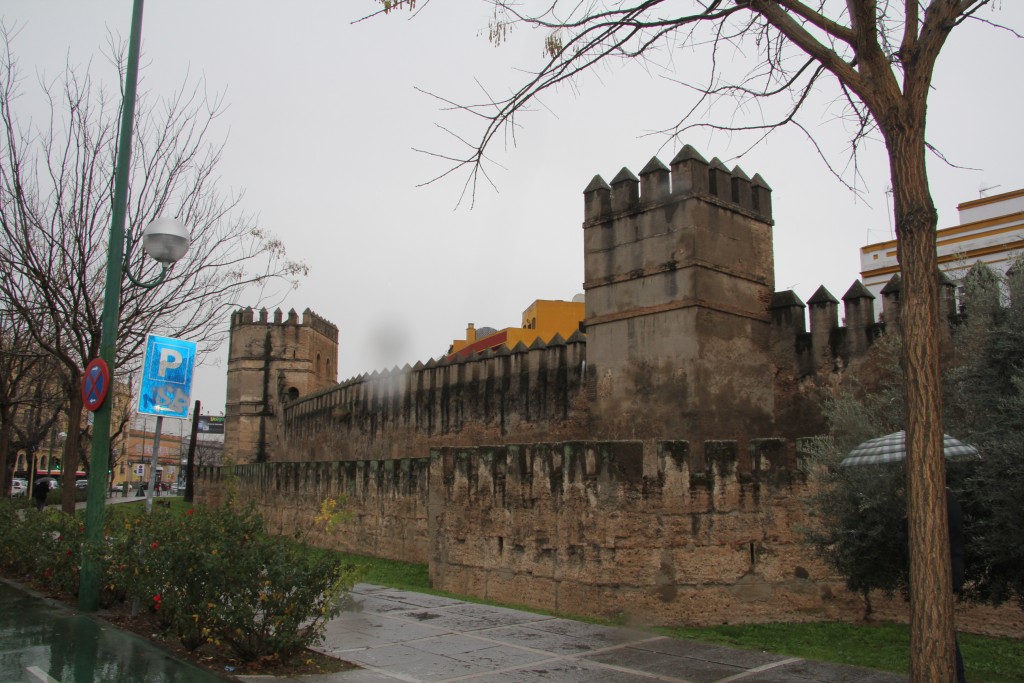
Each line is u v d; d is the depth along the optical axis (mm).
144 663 8891
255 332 62344
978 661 11594
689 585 14297
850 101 7992
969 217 34719
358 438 36750
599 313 20453
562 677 8625
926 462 5980
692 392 18062
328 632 11070
